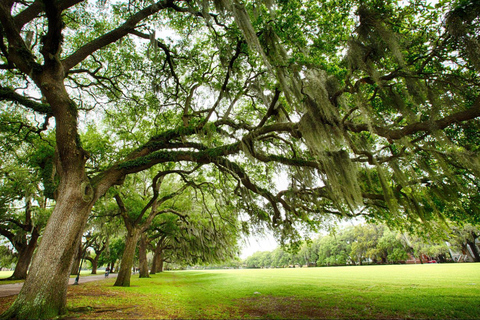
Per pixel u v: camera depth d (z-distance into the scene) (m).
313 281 13.64
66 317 4.89
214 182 13.48
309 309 6.12
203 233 17.61
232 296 8.76
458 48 5.07
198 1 6.03
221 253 20.38
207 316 5.49
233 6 5.39
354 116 7.29
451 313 5.03
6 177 14.45
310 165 7.22
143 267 20.89
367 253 46.94
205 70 10.29
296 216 8.54
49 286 4.90
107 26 10.29
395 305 5.98
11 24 5.76
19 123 9.73
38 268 4.96
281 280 15.15
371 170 8.03
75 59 6.79
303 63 6.26
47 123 9.27
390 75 5.44
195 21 9.03
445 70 5.54
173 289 11.37
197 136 8.24
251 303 7.21
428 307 5.59
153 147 8.24
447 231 6.00
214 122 8.66
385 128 5.47
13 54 5.95
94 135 11.49
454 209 7.33
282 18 7.00
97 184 6.56
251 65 8.18
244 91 9.09
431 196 6.71
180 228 18.75
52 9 5.31
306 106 5.99
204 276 23.44
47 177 7.84
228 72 7.96
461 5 4.34
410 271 18.30
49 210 17.22
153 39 7.55
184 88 10.70
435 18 5.52
